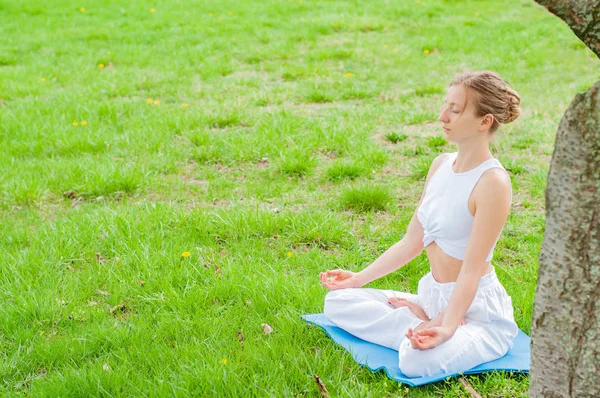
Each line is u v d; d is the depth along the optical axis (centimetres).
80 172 590
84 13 1390
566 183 206
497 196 298
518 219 514
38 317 374
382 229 495
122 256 437
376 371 312
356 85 899
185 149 662
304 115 778
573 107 202
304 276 423
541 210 533
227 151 649
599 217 201
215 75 966
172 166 618
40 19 1339
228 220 489
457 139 304
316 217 499
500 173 300
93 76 959
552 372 219
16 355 335
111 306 389
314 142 662
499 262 450
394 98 859
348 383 306
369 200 529
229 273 412
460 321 301
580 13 196
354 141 673
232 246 461
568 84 927
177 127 718
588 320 208
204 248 455
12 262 431
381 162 625
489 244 300
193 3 1467
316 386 303
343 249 467
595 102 197
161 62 1034
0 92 859
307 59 1046
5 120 733
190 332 354
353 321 342
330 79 936
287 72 966
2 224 498
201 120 737
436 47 1110
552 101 850
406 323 327
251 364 319
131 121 745
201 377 304
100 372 313
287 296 389
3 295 396
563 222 208
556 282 212
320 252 461
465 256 303
